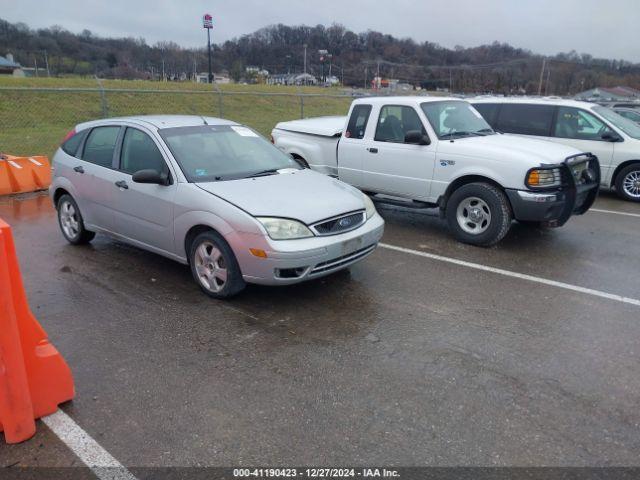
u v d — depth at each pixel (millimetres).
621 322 4273
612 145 9422
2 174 9242
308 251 4168
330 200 4605
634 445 2814
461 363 3607
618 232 7137
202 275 4676
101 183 5441
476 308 4523
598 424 2980
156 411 3062
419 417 3020
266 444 2793
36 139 17266
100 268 5426
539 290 4945
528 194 5758
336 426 2938
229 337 3953
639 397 3244
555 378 3439
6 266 2643
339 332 4047
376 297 4734
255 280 4277
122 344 3840
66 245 6234
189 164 4840
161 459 2684
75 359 3629
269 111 27000
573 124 9617
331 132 7898
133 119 5457
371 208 5031
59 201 6227
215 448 2762
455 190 6465
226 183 4695
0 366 2676
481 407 3121
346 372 3482
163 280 5098
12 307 2686
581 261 5820
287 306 4512
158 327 4109
